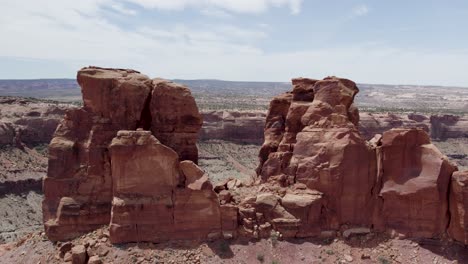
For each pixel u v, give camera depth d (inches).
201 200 1211.2
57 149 1267.2
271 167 1429.6
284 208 1270.9
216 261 1156.5
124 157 1188.5
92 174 1258.0
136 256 1150.3
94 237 1211.2
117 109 1291.8
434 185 1218.6
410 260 1184.8
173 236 1203.2
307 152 1331.2
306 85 1539.1
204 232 1213.7
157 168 1202.0
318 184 1295.5
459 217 1200.2
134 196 1194.6
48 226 1243.8
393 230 1262.3
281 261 1179.9
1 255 1278.3
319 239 1252.5
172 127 1349.7
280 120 1611.7
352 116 1503.4
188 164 1227.2
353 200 1283.2
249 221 1241.4
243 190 1406.3
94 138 1268.5
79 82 1295.5
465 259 1174.3
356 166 1284.4
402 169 1272.1
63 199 1244.5
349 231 1268.5
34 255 1210.6
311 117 1380.4
